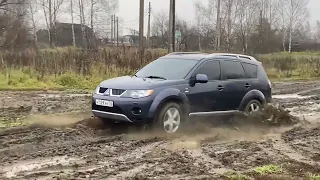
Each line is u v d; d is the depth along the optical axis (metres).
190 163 6.95
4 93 16.20
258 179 6.09
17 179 5.90
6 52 23.70
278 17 61.44
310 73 31.23
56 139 8.30
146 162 6.94
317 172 6.56
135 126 9.38
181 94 9.20
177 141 8.59
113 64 22.17
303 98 17.11
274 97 17.55
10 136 8.44
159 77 9.64
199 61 9.89
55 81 19.52
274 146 8.48
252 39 50.19
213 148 8.12
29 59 21.95
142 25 27.84
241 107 10.38
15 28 35.59
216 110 9.91
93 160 6.97
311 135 9.70
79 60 21.69
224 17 47.34
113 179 5.98
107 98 8.97
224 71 10.19
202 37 50.59
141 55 23.28
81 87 19.19
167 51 27.58
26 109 12.37
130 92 8.80
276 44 56.59
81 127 9.38
